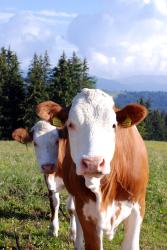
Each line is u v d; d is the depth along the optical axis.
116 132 6.00
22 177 14.00
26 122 63.41
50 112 6.14
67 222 10.44
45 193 12.52
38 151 9.70
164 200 12.28
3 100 63.53
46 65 64.88
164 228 10.38
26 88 64.44
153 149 40.53
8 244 8.48
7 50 66.31
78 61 64.94
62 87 64.00
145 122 78.94
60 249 8.52
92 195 6.06
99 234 6.28
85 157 5.14
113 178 6.10
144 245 9.08
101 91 6.08
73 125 5.64
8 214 10.81
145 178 6.71
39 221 10.44
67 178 7.14
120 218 6.40
